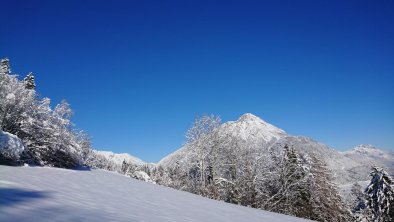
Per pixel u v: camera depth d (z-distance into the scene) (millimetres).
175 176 49781
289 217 20812
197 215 11602
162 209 11375
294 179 38625
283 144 42281
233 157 42281
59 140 27109
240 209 19141
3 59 28438
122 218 7332
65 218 5953
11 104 23891
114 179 24328
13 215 5305
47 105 27141
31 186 10148
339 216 40375
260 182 39406
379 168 44094
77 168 29969
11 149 19859
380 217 42281
